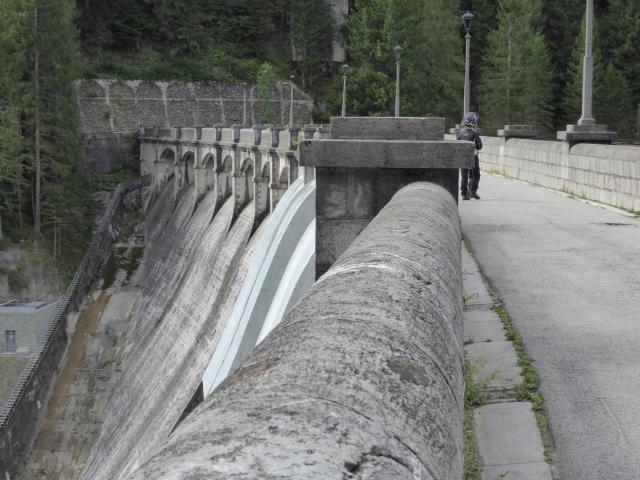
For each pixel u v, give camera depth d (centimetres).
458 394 270
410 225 532
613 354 764
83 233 7625
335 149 1038
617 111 9325
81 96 9125
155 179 8406
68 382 5634
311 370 208
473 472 515
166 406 4119
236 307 3250
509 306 968
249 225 5128
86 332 6219
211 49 11350
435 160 1028
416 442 194
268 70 10419
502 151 3544
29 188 7675
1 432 4831
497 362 741
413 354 248
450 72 9544
